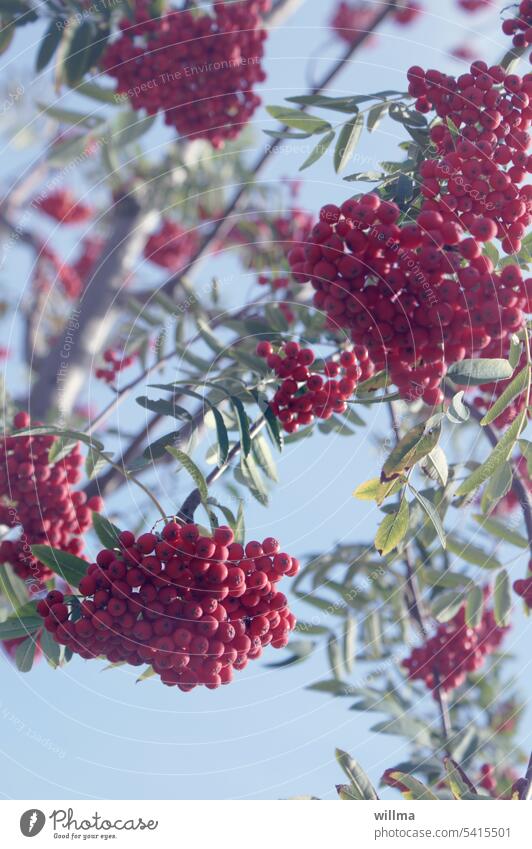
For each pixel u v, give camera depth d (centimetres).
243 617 312
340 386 343
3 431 374
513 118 337
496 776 479
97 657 303
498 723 504
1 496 370
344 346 402
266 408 340
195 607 295
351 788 338
